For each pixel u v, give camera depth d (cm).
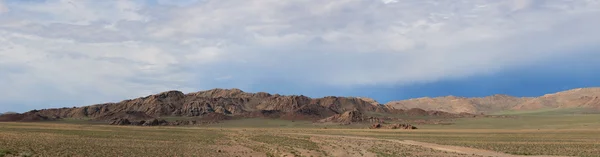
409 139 11694
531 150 7694
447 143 9762
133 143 8481
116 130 14462
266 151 7300
